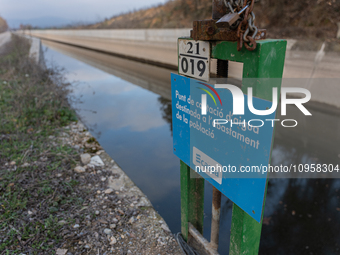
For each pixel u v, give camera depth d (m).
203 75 1.66
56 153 4.18
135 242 2.54
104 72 17.97
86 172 3.75
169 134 7.06
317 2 11.92
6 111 5.84
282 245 3.43
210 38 1.49
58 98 6.64
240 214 1.62
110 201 3.12
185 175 2.21
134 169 5.18
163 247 2.49
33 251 2.34
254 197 1.45
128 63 22.39
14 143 4.40
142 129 7.50
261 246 3.43
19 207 2.85
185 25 21.88
